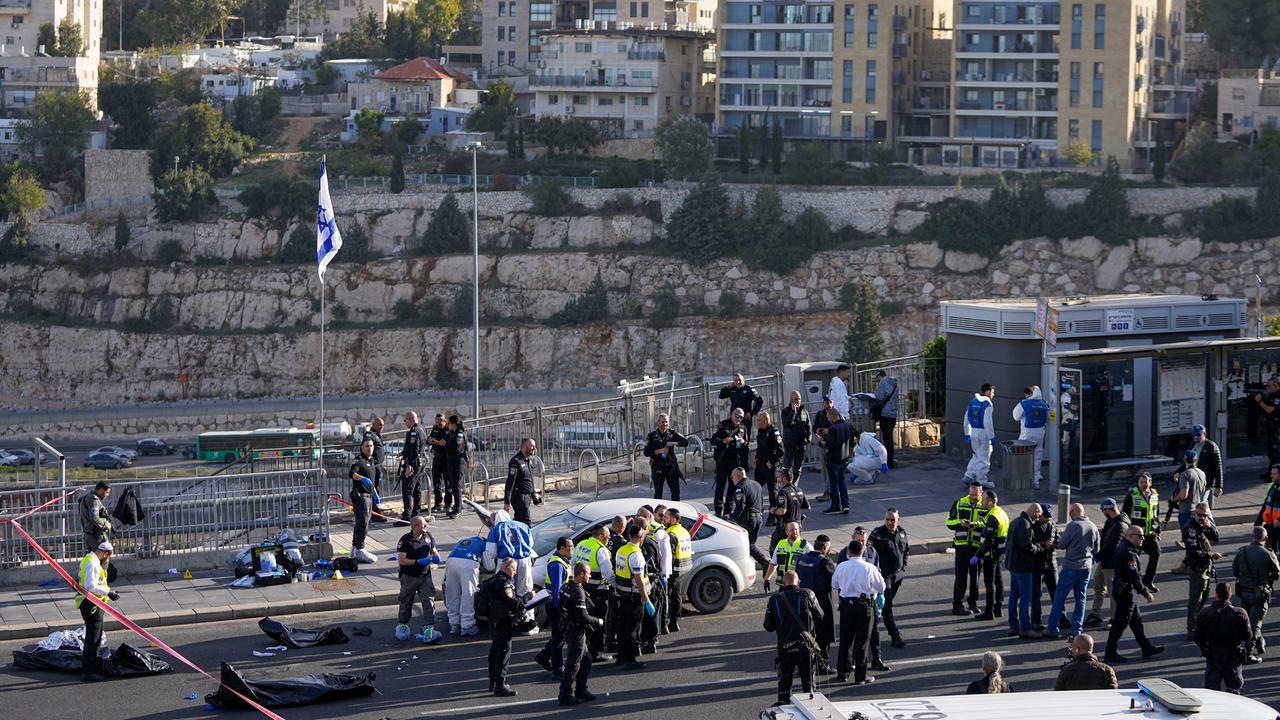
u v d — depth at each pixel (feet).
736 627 114.21
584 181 595.06
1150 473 163.22
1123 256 532.73
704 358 541.75
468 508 157.48
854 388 184.55
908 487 162.50
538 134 633.20
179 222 604.90
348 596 123.03
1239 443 171.42
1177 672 101.35
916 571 132.16
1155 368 164.86
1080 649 80.89
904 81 621.72
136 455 500.74
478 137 605.31
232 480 134.31
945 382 191.31
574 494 163.43
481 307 564.71
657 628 107.55
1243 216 534.78
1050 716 60.03
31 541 117.91
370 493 134.82
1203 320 176.24
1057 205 552.41
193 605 120.37
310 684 96.84
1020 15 594.65
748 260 552.82
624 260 560.20
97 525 122.01
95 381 579.89
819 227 553.23
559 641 100.48
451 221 576.61
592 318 550.77
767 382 181.06
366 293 571.28
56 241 617.62
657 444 145.89
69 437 535.19
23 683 101.55
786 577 93.76
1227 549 137.90
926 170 593.42
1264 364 171.01
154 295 590.14
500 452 175.73
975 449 157.17
